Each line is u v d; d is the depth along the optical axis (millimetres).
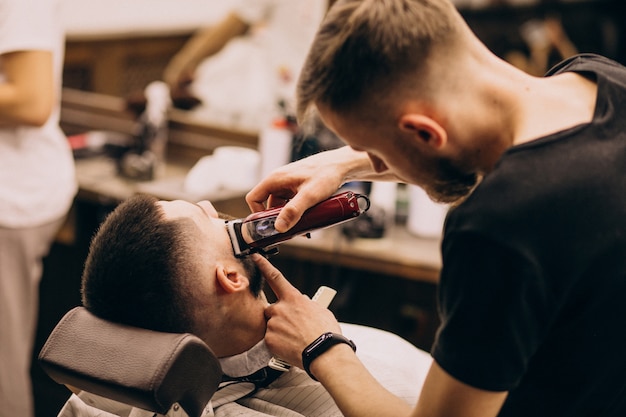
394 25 882
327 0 2605
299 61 2713
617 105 940
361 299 2504
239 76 2766
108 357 1011
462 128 930
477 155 957
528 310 881
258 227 1200
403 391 1412
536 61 2977
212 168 2408
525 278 857
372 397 1038
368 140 968
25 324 2219
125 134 2938
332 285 2299
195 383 1000
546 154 877
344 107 937
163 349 982
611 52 3105
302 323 1174
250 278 1229
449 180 991
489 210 857
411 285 2434
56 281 2727
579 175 869
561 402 1022
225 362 1279
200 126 2771
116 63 3279
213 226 1213
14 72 1941
